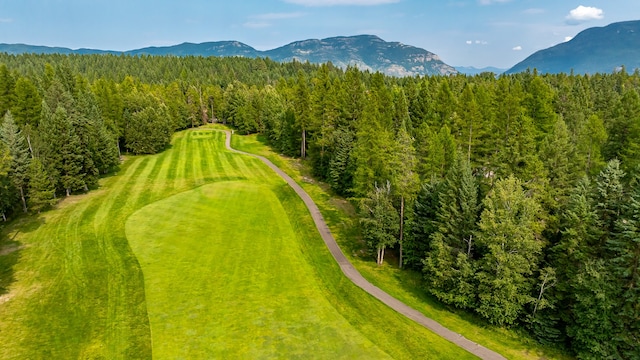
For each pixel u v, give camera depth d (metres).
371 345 29.12
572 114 69.88
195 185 67.62
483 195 39.59
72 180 58.50
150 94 113.12
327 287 38.06
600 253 30.84
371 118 59.62
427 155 52.50
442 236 37.22
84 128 70.50
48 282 35.53
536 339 31.69
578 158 41.78
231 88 147.38
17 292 33.78
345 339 29.67
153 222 50.31
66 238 44.50
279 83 164.12
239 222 52.19
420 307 35.78
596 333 28.33
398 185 41.75
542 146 41.47
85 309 31.89
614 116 60.19
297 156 90.56
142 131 91.25
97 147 71.19
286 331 30.39
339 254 45.84
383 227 42.62
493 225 32.50
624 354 27.44
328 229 52.31
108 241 44.19
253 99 124.12
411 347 29.50
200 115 146.00
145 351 27.50
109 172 75.06
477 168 59.00
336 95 73.25
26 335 28.45
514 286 31.41
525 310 32.88
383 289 38.59
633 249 27.77
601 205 31.08
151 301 33.56
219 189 65.19
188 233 47.66
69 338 28.47
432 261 36.78
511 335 32.25
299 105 84.19
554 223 34.75
